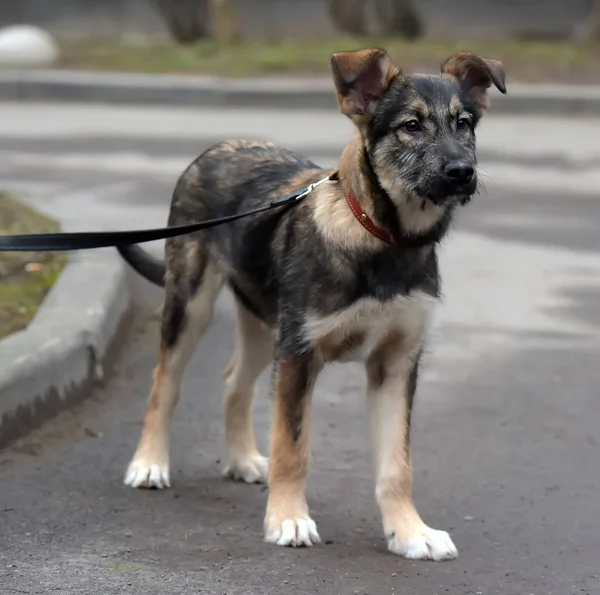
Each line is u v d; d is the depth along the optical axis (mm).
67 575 6090
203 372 9797
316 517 7109
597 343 10797
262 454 8211
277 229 6969
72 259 11375
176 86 25031
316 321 6566
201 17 31641
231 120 22750
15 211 13117
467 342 10758
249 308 7547
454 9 37375
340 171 6730
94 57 29250
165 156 18844
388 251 6496
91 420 8570
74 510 7020
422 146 6504
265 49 29281
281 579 6137
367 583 6141
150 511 7078
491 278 12805
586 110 24156
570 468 7988
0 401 7871
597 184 17641
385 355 6809
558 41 31547
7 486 7324
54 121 22438
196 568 6230
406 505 6707
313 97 24656
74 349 8859
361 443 8375
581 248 14109
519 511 7254
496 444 8430
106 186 16406
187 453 8156
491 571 6367
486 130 22219
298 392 6672
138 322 10953
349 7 32062
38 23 38500
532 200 16516
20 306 10117
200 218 7664
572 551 6656
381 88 6734
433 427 8742
